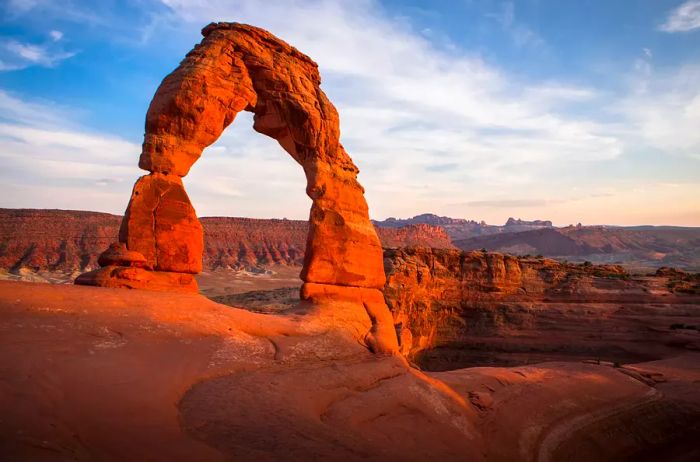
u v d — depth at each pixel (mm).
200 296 16688
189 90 17781
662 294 59812
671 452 26531
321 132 21312
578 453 22531
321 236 21188
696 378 38562
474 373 25047
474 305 57938
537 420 22453
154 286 17031
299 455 9773
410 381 17859
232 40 19250
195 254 18281
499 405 21359
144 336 12750
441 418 16719
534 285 60500
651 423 28484
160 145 17844
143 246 17344
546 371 30406
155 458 8141
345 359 17641
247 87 19641
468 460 14906
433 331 56094
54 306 12359
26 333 10875
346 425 13023
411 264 54875
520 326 56625
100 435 8328
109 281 16156
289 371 14531
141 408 9664
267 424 10859
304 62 22047
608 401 28422
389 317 22516
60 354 10422
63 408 8648
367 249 22500
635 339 54219
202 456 8602
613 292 59719
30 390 8734
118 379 10328
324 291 21047
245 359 14023
